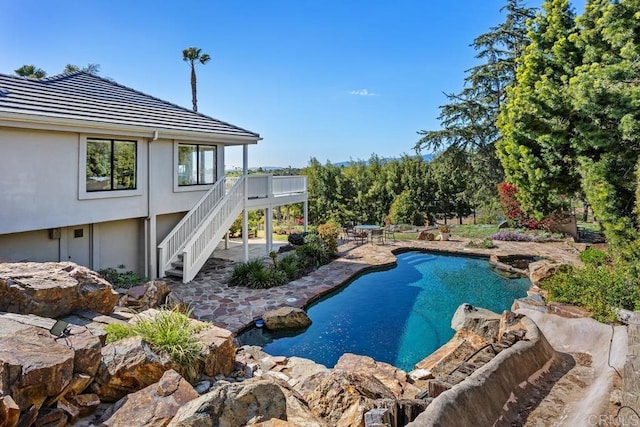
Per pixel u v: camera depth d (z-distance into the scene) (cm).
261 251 1686
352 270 1394
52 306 534
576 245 1706
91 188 1054
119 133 1083
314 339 859
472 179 2875
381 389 486
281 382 514
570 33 1159
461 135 2745
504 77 2588
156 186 1238
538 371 520
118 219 1124
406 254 1784
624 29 843
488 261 1627
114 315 614
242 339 836
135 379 410
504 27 2578
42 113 888
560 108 912
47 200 948
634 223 822
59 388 340
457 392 379
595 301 742
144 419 343
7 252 925
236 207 1414
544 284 948
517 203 2097
